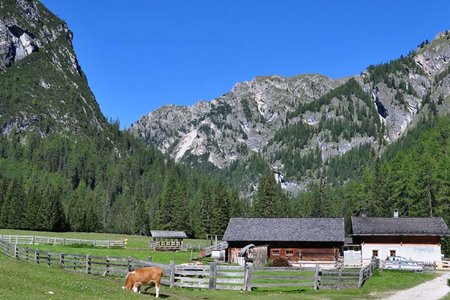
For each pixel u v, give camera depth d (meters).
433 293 34.59
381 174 128.38
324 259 66.69
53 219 143.12
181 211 144.00
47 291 22.78
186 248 90.81
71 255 39.25
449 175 102.12
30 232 122.94
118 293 26.03
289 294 31.67
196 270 33.94
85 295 23.67
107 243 87.81
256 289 33.53
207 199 145.62
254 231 69.00
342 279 36.00
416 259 68.31
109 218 182.12
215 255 72.06
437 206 101.44
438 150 150.88
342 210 155.38
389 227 69.94
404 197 110.44
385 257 67.62
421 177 105.81
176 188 160.62
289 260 67.12
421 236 68.88
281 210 138.75
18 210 144.25
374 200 122.12
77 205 166.62
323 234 67.25
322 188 166.38
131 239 121.06
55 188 191.25
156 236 91.25
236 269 33.38
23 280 24.73
